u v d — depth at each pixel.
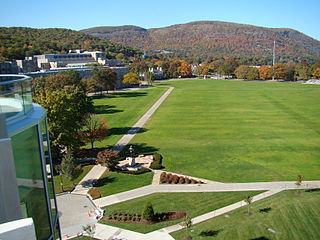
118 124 76.56
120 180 43.31
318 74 178.50
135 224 32.12
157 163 48.44
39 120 11.04
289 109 91.31
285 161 49.00
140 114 88.25
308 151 53.47
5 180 7.83
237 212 33.59
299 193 37.75
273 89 142.38
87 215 34.38
